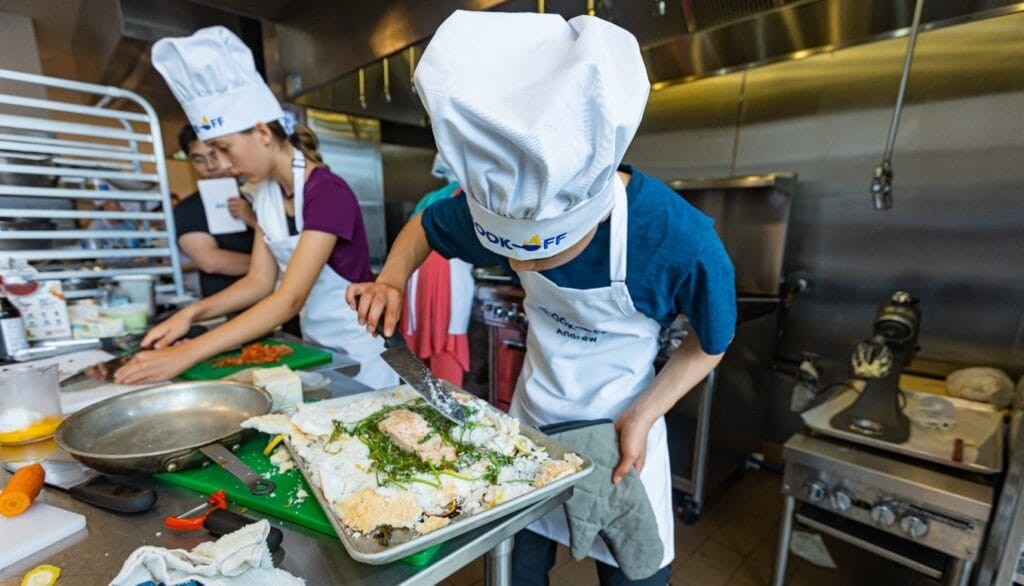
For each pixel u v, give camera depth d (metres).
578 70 0.41
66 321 1.23
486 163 0.46
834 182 1.73
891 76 1.57
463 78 0.44
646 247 0.66
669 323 0.83
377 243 3.24
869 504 1.06
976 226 1.46
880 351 1.13
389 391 0.84
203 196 1.67
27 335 1.17
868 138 1.64
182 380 0.99
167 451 0.57
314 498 0.56
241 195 1.70
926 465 1.05
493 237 0.56
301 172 1.20
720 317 0.68
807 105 1.76
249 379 0.89
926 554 1.05
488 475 0.60
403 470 0.59
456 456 0.63
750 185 1.78
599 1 1.45
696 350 0.78
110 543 0.49
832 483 1.12
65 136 2.82
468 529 0.50
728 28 1.53
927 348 1.59
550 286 0.75
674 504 1.77
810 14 1.41
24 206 1.42
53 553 0.48
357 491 0.55
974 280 1.48
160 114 3.72
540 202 0.46
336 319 1.34
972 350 1.51
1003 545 0.86
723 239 2.01
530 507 0.58
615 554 0.86
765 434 2.04
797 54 1.69
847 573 1.40
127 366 0.92
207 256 1.67
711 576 1.43
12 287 1.13
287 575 0.45
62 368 1.01
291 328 1.90
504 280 2.12
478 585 1.44
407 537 0.48
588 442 0.79
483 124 0.42
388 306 0.79
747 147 1.94
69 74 3.10
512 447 0.66
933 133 1.51
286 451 0.65
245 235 1.76
